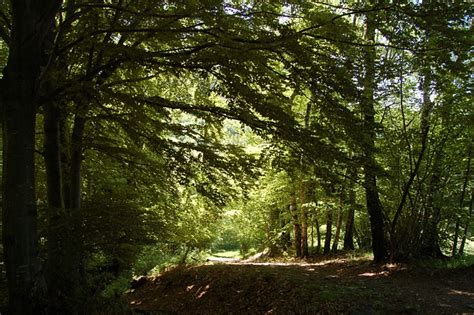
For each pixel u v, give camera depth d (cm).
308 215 1864
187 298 1233
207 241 1695
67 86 650
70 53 737
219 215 1423
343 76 660
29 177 593
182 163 823
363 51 695
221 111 723
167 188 1045
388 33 648
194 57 637
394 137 1112
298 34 619
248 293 1094
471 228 1417
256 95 669
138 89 980
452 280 978
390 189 1186
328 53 683
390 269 1139
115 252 712
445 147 1127
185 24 774
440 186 1161
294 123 686
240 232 2534
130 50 620
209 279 1305
